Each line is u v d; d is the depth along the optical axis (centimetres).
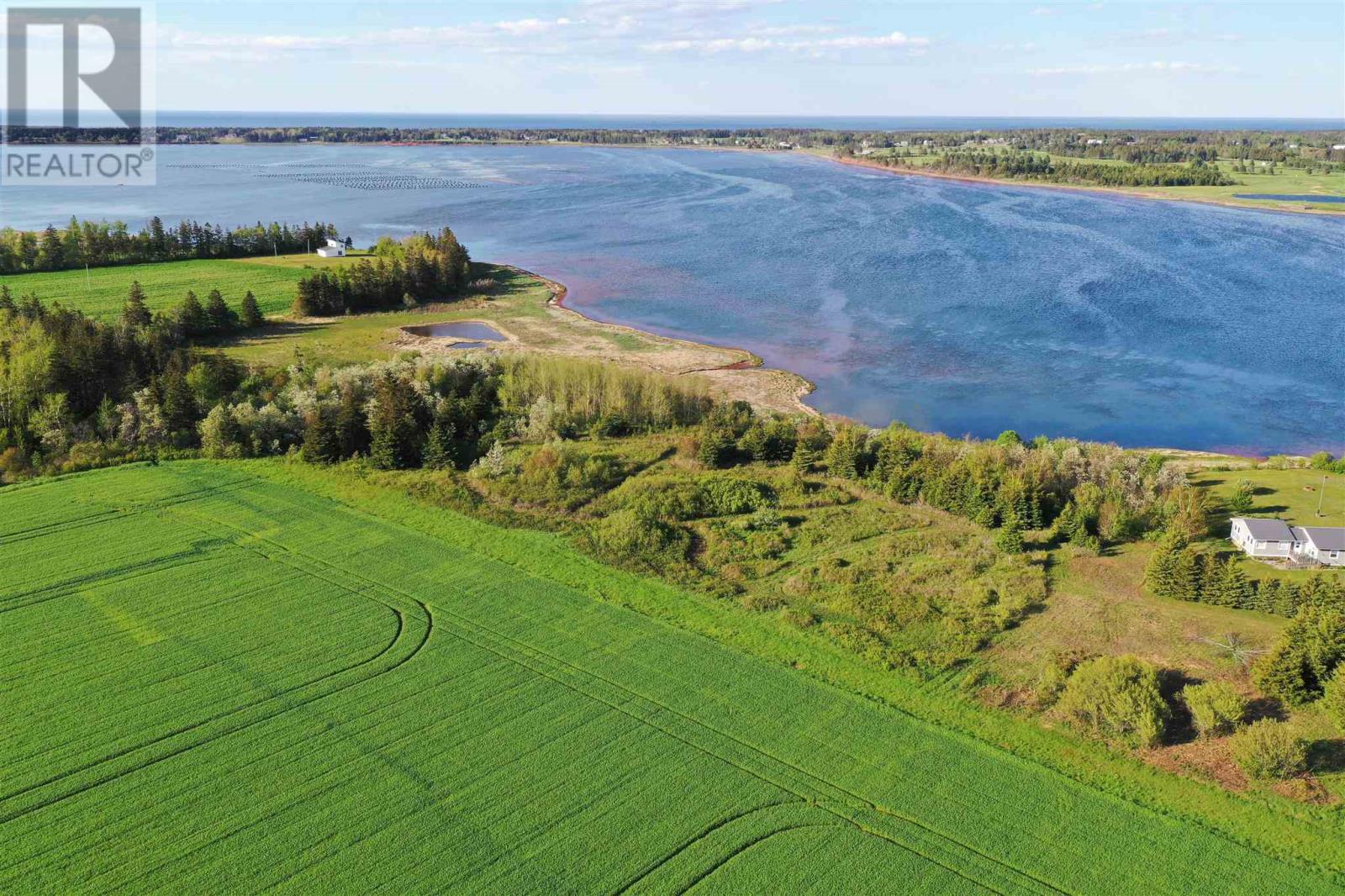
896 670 5516
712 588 6500
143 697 5128
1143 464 8081
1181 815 4356
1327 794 4475
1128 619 6056
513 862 4025
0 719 4928
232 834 4162
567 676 5397
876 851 4116
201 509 7638
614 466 8519
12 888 3844
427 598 6269
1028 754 4781
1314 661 5025
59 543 6975
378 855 4047
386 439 8569
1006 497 7344
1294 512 7444
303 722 4941
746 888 3912
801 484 8112
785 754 4744
